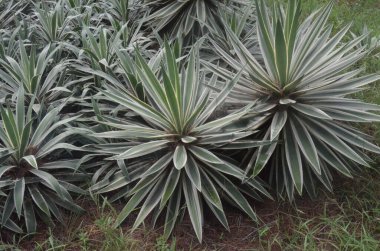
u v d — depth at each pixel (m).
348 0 5.97
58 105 3.36
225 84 3.14
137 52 3.06
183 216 2.89
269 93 3.03
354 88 3.03
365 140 2.96
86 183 3.10
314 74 3.04
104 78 3.55
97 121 2.99
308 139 2.86
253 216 2.76
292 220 2.91
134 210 3.01
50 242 2.74
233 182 3.03
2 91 3.45
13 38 3.94
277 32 2.67
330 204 3.02
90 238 2.84
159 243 2.72
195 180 2.69
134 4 4.68
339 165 2.88
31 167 2.96
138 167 3.04
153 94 2.98
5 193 2.98
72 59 3.71
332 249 2.73
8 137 2.85
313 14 3.65
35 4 4.61
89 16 4.38
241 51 3.00
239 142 2.85
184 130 2.86
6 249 2.76
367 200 3.00
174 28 4.41
